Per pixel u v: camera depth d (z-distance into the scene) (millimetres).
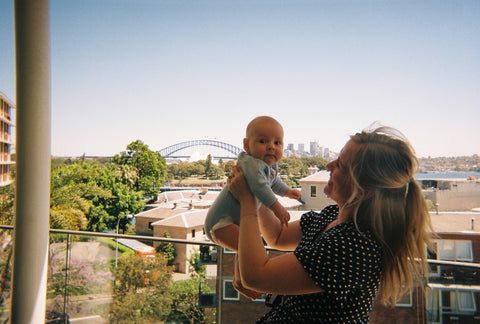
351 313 876
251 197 1028
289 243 1321
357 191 923
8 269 3285
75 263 3371
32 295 2314
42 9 2293
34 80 2277
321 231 1100
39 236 2330
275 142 1453
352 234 887
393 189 910
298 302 959
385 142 936
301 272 878
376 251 880
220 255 3111
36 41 2271
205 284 3115
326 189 1077
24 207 2293
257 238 977
